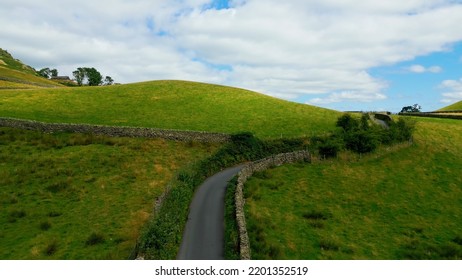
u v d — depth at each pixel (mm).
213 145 58906
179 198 34844
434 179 53312
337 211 39969
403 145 65938
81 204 37250
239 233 28406
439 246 33719
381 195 46062
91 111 80312
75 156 51562
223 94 99062
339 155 57781
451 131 80562
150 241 25688
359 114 95000
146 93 98438
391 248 32656
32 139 58031
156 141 58812
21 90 97750
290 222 35375
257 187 43094
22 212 34875
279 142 63406
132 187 41594
